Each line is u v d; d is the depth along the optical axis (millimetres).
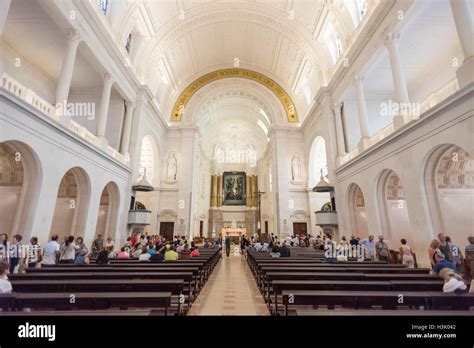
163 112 18938
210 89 19984
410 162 7289
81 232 8633
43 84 11102
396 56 8344
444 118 6000
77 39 8188
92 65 9984
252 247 13242
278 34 15883
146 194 17312
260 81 20250
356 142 12617
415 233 7055
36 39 9312
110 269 4637
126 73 11953
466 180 7062
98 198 9492
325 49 14273
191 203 17562
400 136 7680
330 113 13750
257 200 26844
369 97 13016
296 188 18359
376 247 7621
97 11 9289
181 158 18219
